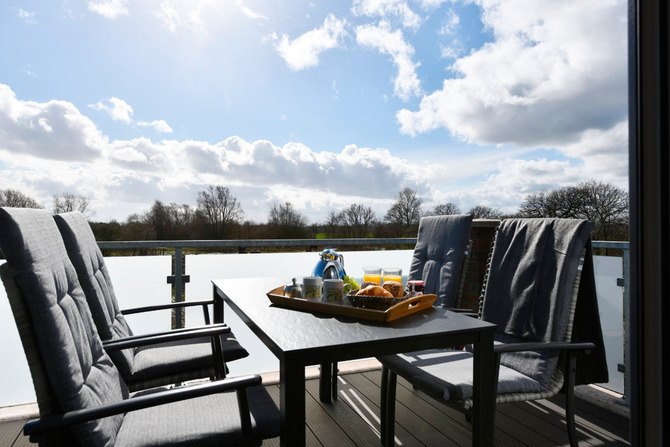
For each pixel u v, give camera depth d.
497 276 2.12
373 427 2.22
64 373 1.04
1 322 2.47
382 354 1.28
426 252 2.67
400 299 1.69
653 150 0.59
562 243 1.86
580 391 2.62
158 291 2.90
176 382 1.86
